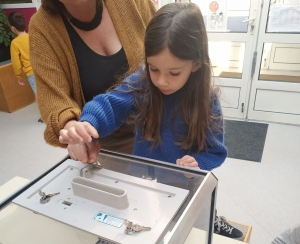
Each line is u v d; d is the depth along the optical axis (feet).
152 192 1.79
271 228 5.44
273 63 9.17
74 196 1.83
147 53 2.13
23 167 7.70
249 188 6.53
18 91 11.50
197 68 2.33
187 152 2.61
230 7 8.63
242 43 9.12
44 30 2.72
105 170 2.05
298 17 8.15
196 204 1.66
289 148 8.04
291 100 9.20
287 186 6.55
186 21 2.10
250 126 9.42
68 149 2.23
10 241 1.76
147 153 2.72
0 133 9.69
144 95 2.60
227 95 9.80
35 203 1.81
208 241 2.13
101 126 2.23
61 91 2.64
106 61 3.00
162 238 1.47
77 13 2.74
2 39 11.32
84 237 1.58
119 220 1.59
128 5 3.01
